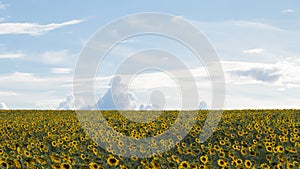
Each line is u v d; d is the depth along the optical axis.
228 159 13.35
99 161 12.19
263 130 20.53
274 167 11.47
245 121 24.64
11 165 10.89
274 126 21.59
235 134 19.45
